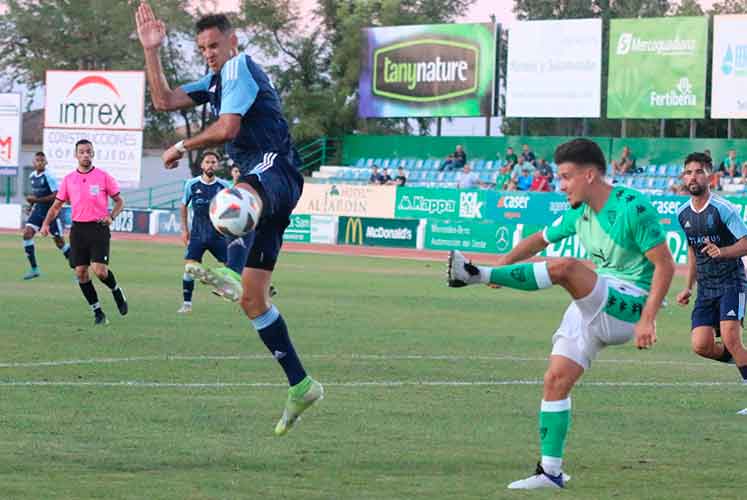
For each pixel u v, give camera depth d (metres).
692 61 45.72
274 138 8.72
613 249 8.16
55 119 50.53
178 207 58.72
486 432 9.98
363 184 49.06
